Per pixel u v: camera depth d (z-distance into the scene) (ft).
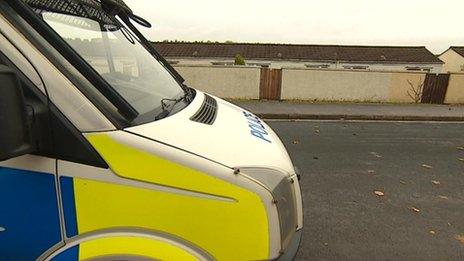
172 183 5.28
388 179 18.54
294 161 21.30
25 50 5.08
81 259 5.23
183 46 120.47
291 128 31.50
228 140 6.33
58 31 5.99
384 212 14.56
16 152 4.33
